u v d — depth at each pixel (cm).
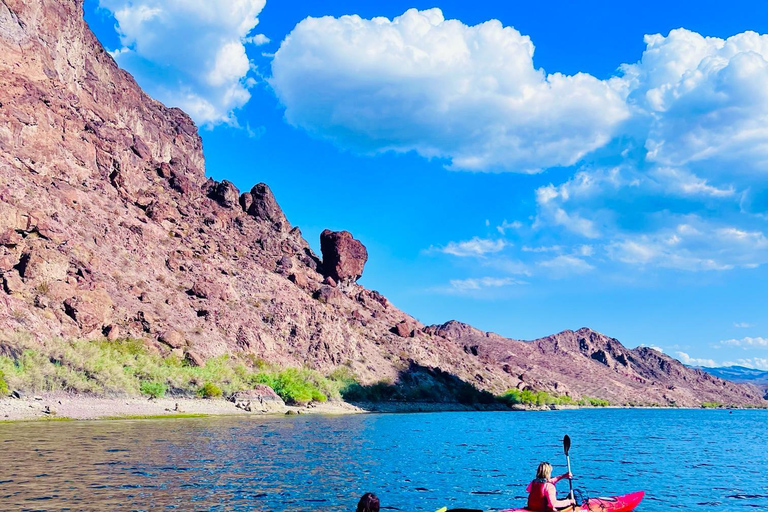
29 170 10800
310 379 11188
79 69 15075
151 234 12294
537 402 17600
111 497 1975
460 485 2564
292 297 13862
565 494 2527
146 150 16325
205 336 10362
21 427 4506
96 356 7381
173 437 4119
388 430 6056
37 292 8069
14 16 12388
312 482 2472
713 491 2634
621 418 13288
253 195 18100
